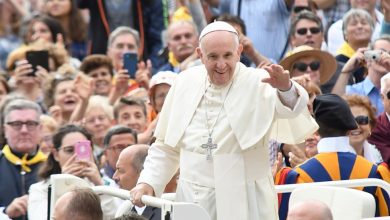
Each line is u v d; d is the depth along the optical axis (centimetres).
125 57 3591
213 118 2120
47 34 4081
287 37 3669
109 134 2947
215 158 2106
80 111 3425
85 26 4281
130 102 3231
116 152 2938
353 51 3500
